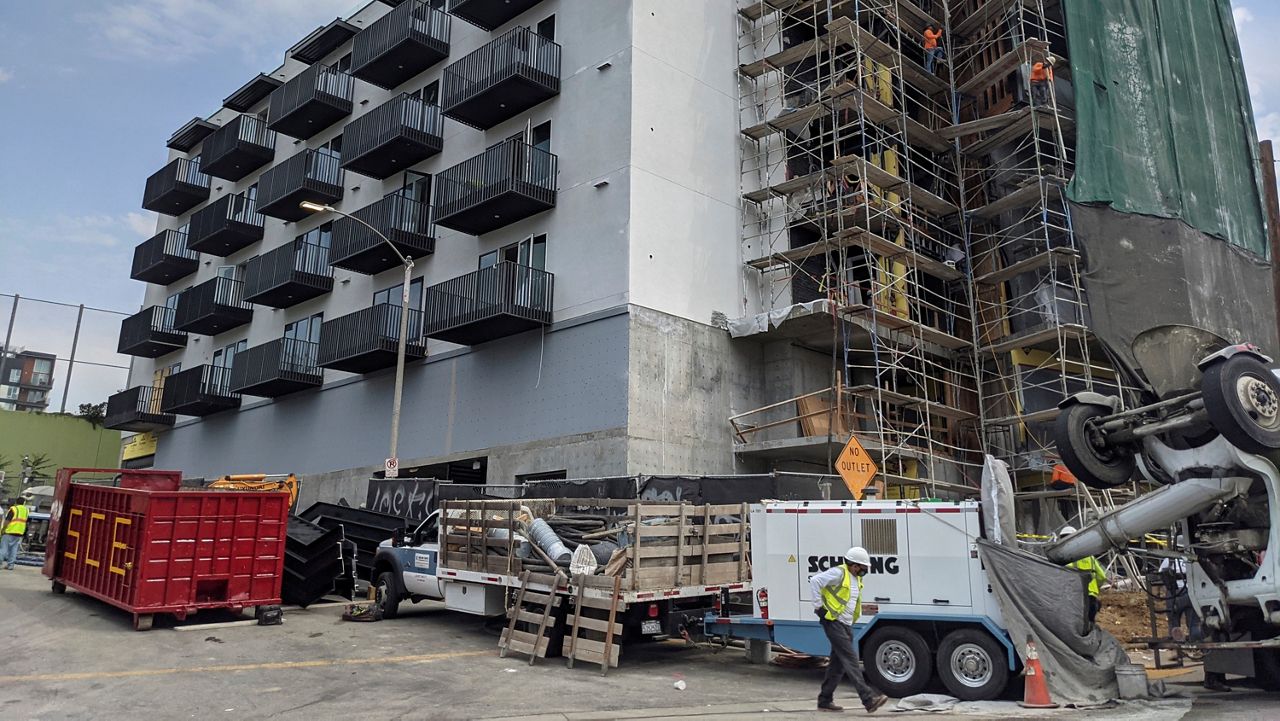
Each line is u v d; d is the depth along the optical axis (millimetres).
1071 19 18000
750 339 21125
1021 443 21016
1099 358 22062
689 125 20891
